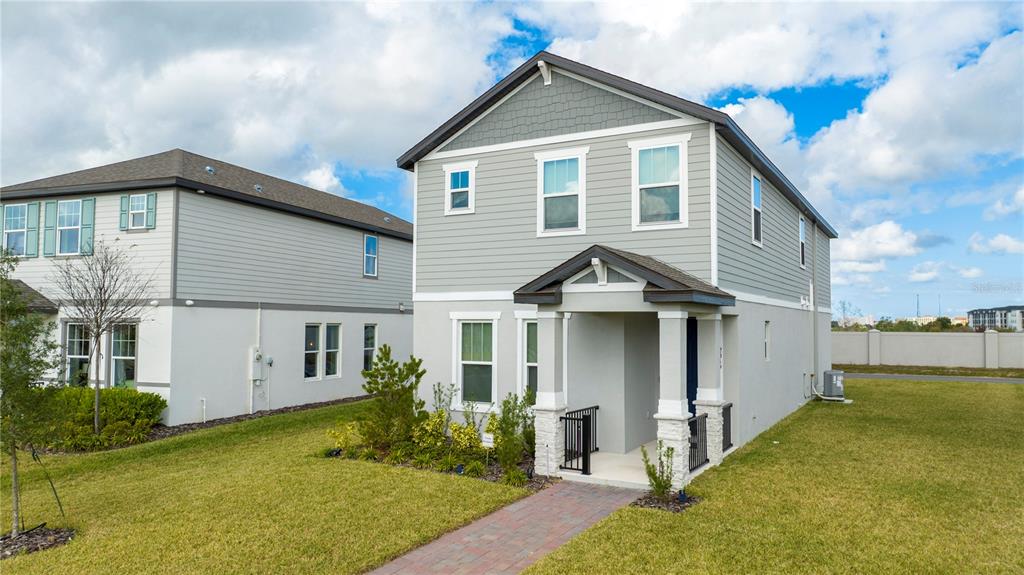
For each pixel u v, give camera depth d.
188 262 15.09
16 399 7.39
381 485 9.34
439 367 13.12
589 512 8.17
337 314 20.28
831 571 6.07
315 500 8.58
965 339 31.84
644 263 9.73
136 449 12.49
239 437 13.70
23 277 16.12
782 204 16.09
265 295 17.45
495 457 10.95
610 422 11.40
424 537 7.16
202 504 8.52
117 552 6.82
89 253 14.67
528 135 12.52
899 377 28.09
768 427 14.02
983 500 8.34
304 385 18.78
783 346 15.91
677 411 8.98
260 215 17.39
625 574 6.02
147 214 14.97
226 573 6.20
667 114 11.23
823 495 8.56
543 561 6.37
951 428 14.04
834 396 19.34
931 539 6.92
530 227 12.42
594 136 11.87
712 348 10.48
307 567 6.32
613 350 11.42
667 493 8.63
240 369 16.56
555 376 10.16
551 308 10.21
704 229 10.80
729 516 7.70
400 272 23.58
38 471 11.03
